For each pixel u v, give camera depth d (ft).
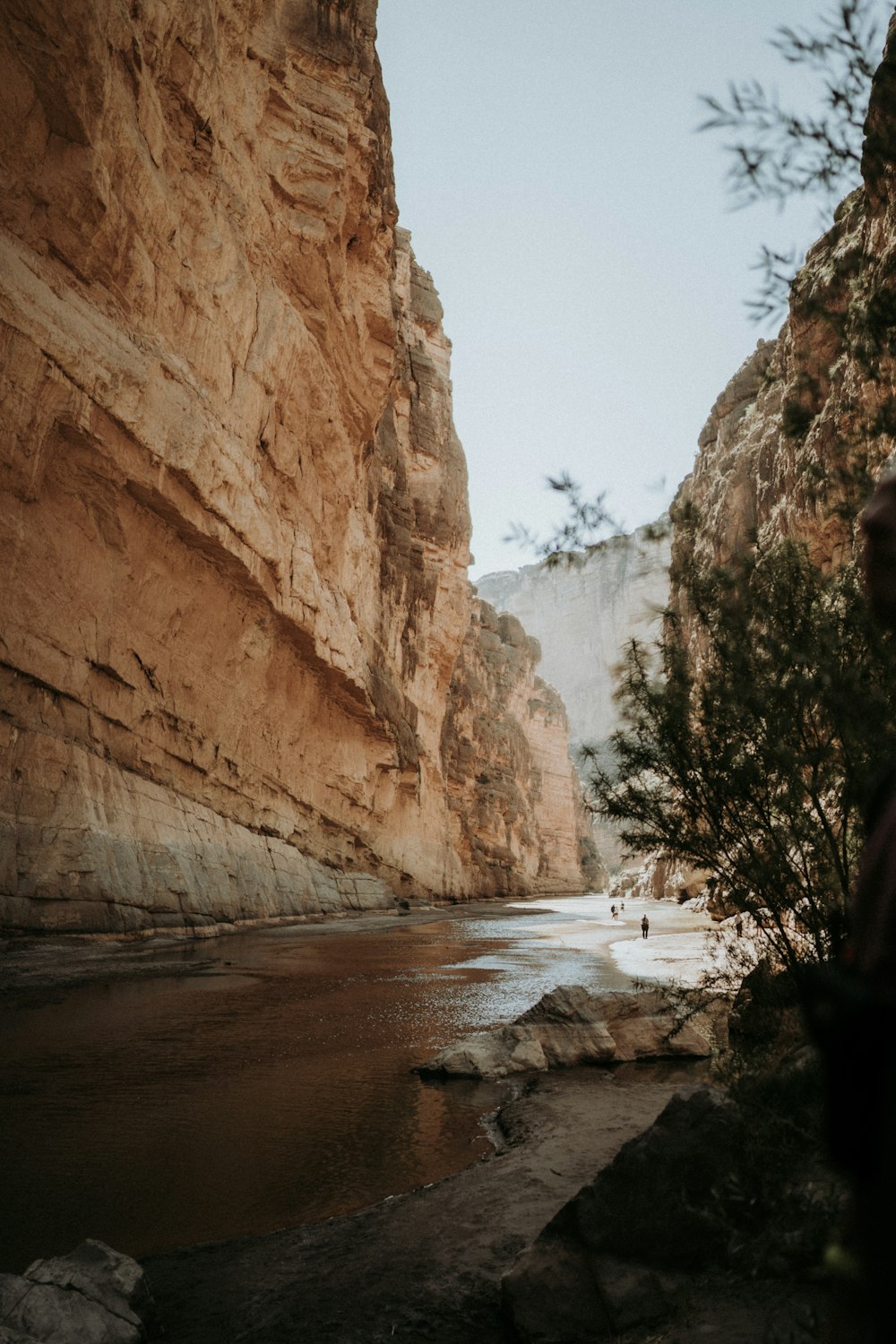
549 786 334.44
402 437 188.03
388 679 159.53
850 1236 2.68
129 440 71.61
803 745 12.91
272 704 114.21
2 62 57.72
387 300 128.36
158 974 55.72
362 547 144.77
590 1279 12.12
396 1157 22.00
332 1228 16.80
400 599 169.78
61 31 58.03
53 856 61.46
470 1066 31.14
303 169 102.27
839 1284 2.71
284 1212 18.28
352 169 109.81
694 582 14.98
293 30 99.86
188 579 86.94
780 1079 12.97
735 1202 11.37
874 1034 2.59
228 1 86.43
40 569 66.49
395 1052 35.29
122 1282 13.00
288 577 104.78
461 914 169.78
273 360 97.35
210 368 86.17
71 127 61.87
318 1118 25.54
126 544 75.66
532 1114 24.63
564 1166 19.40
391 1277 14.28
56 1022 39.24
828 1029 2.71
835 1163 2.70
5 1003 43.24
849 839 12.87
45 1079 29.53
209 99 82.58
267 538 95.61
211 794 98.84
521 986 55.16
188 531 82.79
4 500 62.49
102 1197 19.08
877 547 3.12
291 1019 42.50
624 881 258.78
